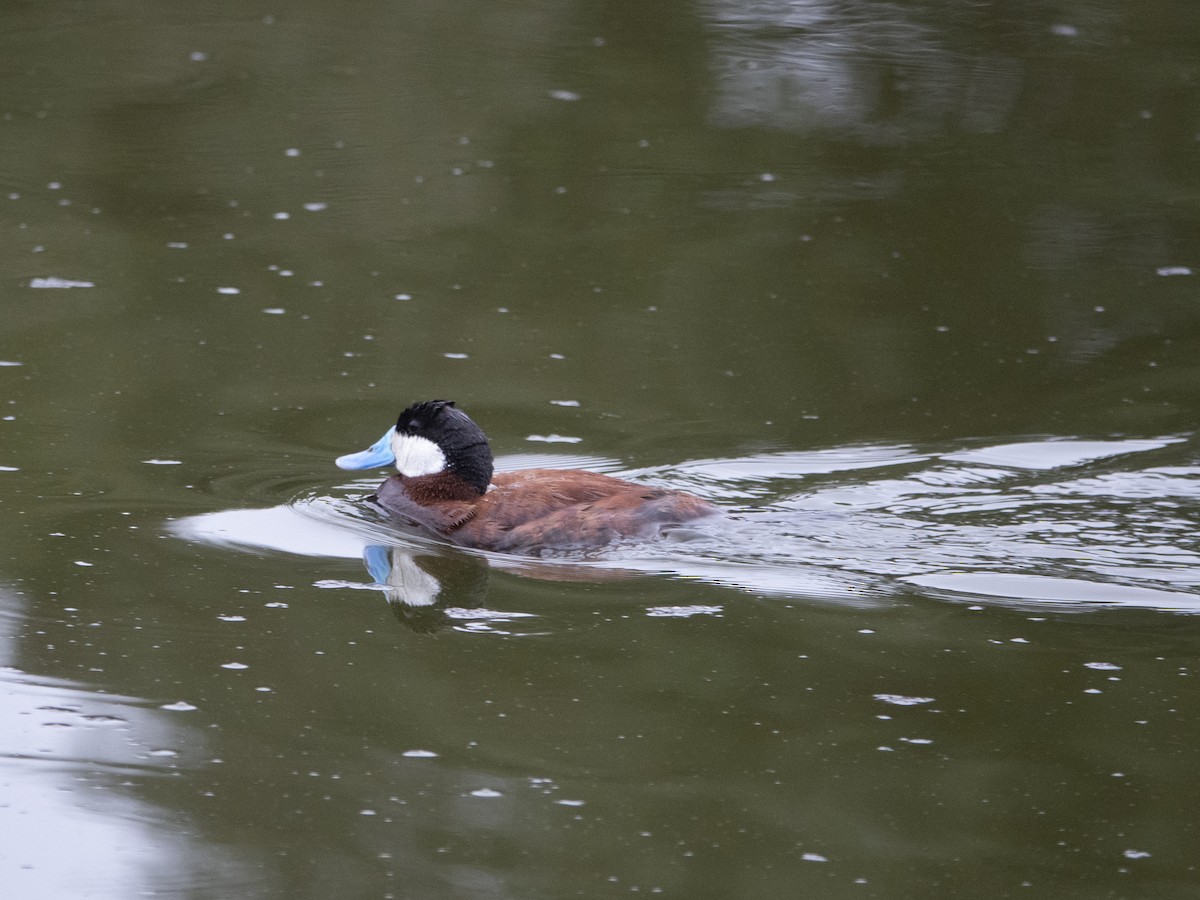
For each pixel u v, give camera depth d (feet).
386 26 84.79
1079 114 74.49
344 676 27.58
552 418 43.88
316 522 35.83
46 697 26.37
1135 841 22.70
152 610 30.35
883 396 46.26
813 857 22.16
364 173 65.87
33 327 49.16
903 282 56.13
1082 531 35.91
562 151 68.95
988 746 25.41
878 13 90.12
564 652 28.89
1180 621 30.78
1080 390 46.62
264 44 81.41
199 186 63.82
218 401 44.09
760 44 84.12
